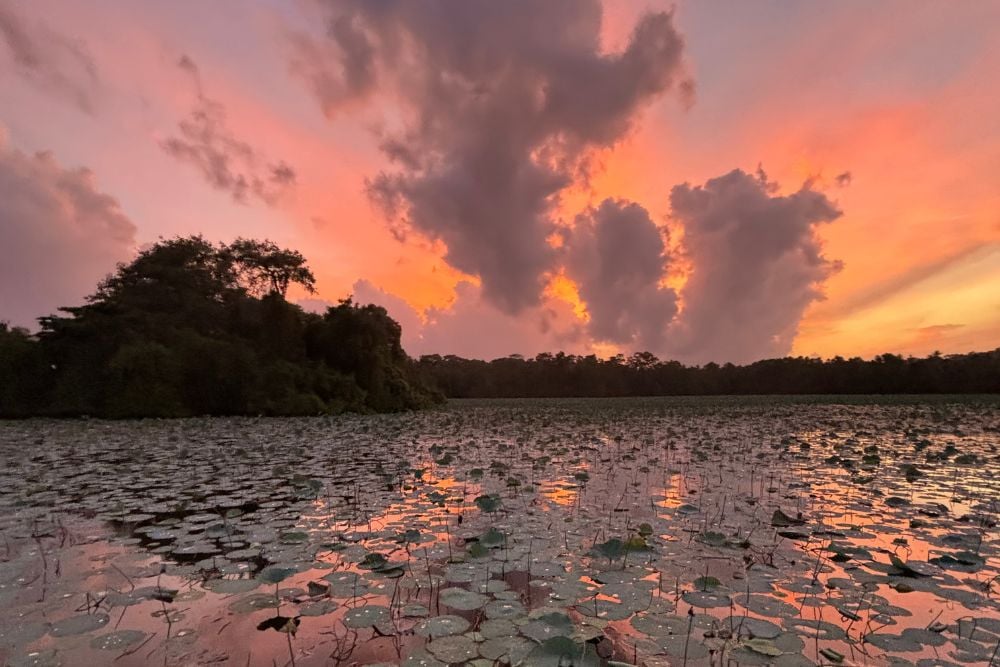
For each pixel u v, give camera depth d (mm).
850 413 31906
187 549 5977
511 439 18078
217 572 5258
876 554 5805
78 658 3586
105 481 10203
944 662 3482
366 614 4141
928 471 11289
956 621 4125
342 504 8242
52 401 27734
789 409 36938
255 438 17750
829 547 5820
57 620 4180
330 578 4977
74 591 4770
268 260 35531
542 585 4840
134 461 12789
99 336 29219
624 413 33156
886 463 12445
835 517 7438
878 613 4246
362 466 12031
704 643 3725
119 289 31812
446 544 6102
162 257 32250
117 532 6758
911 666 3432
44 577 5125
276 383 29688
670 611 4254
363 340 35656
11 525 7117
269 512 7719
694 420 26750
